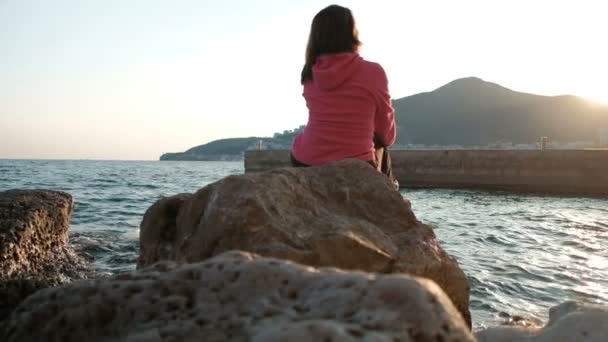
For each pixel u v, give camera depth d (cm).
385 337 124
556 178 3069
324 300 148
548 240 1198
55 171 5912
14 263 588
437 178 3478
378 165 419
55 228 739
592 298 687
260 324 143
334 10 393
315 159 388
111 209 1753
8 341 170
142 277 179
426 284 145
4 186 2970
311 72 399
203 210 337
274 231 284
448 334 130
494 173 3281
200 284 170
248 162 4047
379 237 316
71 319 168
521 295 695
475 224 1546
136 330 157
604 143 6234
